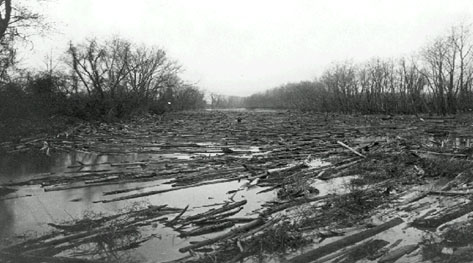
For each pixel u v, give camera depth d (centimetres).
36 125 2347
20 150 1933
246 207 984
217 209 941
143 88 5106
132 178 1328
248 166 1457
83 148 2123
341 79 7125
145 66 5209
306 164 1546
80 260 646
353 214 886
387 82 5919
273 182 1252
